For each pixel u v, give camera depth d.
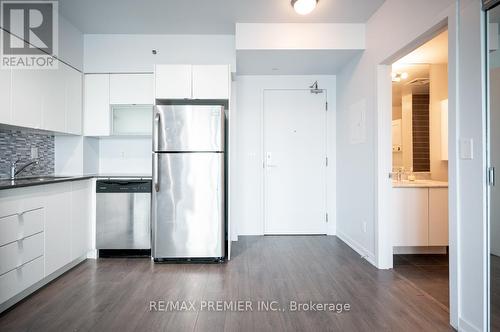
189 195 3.02
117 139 3.83
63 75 3.13
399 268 2.86
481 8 1.60
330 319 1.91
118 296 2.23
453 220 1.83
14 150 2.88
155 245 3.01
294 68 3.88
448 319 1.92
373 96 2.94
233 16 3.07
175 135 3.01
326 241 3.85
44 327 1.81
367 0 2.71
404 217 3.09
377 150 2.84
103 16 3.10
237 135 4.16
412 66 3.56
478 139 1.63
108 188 3.13
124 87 3.52
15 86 2.50
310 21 3.14
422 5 2.14
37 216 2.29
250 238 4.01
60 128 3.08
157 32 3.48
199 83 3.16
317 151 4.20
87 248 3.06
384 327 1.82
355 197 3.43
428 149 3.64
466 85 1.71
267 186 4.20
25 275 2.16
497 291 1.59
